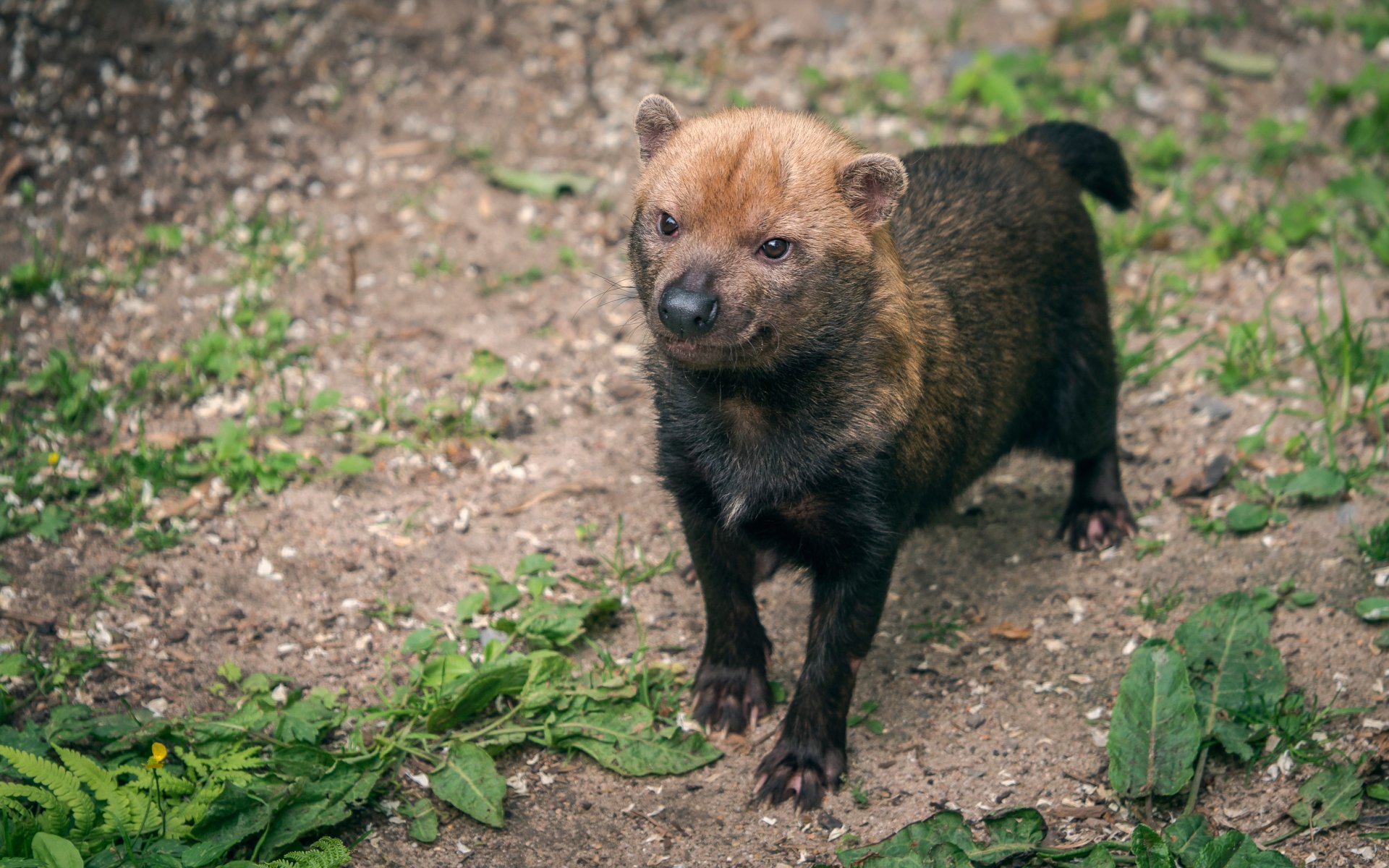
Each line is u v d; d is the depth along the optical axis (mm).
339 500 5223
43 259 6160
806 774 4023
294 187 6824
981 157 4680
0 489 5062
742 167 3592
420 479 5355
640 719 4227
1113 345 4914
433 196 6879
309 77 7387
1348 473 5020
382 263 6461
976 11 8352
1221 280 6375
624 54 7859
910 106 7586
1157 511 5102
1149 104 7594
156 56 7129
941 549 5074
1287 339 5922
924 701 4367
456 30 7805
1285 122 7449
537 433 5613
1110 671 4387
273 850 3668
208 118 7039
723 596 4258
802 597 4910
